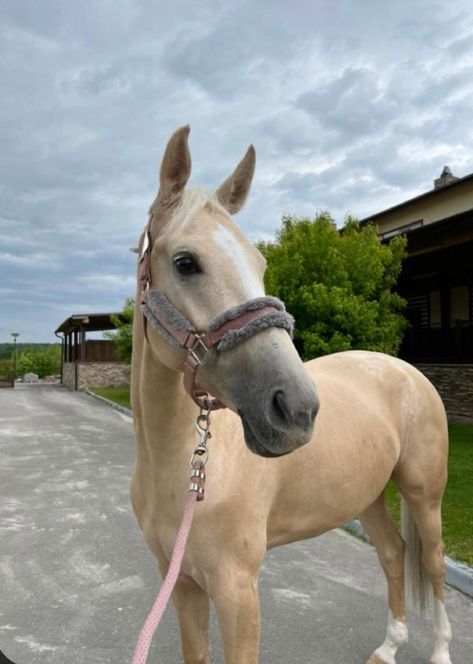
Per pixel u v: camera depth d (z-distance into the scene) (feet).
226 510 5.48
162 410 5.43
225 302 4.63
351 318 28.02
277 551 14.29
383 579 12.41
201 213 5.01
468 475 19.98
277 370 4.28
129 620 10.53
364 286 29.66
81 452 29.68
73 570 13.07
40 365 169.07
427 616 10.43
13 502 19.22
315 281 29.04
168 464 5.59
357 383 8.36
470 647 9.27
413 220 53.52
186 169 5.18
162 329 4.91
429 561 8.66
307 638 9.64
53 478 23.13
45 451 30.04
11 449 30.76
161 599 4.55
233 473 5.63
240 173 6.01
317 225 30.55
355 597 11.40
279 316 4.54
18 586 12.16
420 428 8.61
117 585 12.18
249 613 5.42
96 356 91.45
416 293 49.11
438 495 8.75
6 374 103.14
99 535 15.61
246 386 4.38
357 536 15.49
